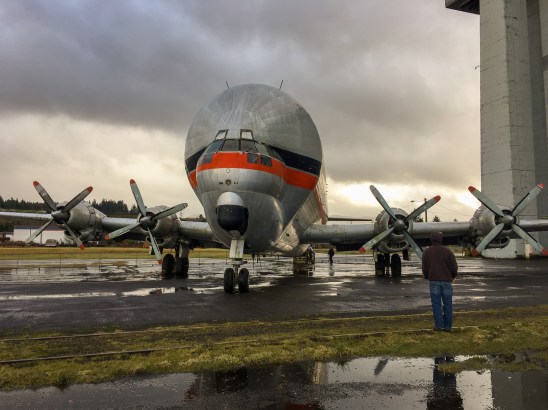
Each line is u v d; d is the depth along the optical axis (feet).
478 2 155.43
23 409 13.83
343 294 43.32
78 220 58.59
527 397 14.80
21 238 290.35
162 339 23.13
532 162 132.46
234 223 41.04
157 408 13.93
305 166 50.14
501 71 133.08
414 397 14.84
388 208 56.70
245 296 41.93
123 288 49.57
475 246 61.67
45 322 28.40
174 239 63.00
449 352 20.52
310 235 62.75
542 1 135.85
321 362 18.97
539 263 110.11
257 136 45.16
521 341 22.29
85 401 14.53
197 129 49.62
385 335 23.62
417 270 84.43
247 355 19.67
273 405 14.17
